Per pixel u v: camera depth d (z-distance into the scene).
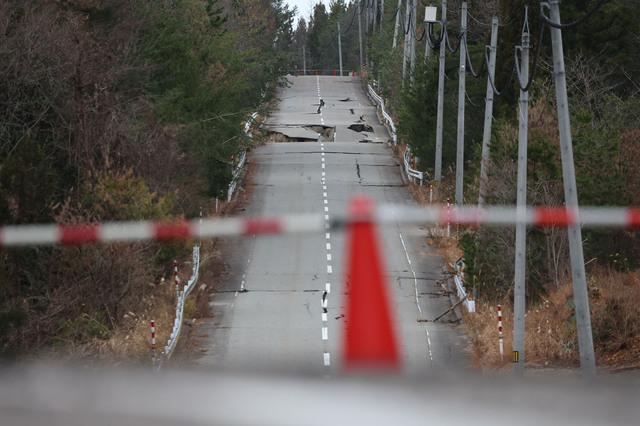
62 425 13.22
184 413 12.98
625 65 81.00
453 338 50.38
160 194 61.94
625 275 49.62
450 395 12.24
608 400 12.00
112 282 48.81
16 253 43.88
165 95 72.75
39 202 45.41
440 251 71.44
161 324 49.25
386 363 13.55
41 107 61.22
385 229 77.31
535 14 77.00
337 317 55.03
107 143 58.66
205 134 76.44
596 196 50.91
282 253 71.38
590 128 55.53
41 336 42.53
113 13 70.94
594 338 42.88
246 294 61.06
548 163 52.06
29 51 58.31
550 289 52.12
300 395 12.60
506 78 79.50
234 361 44.44
